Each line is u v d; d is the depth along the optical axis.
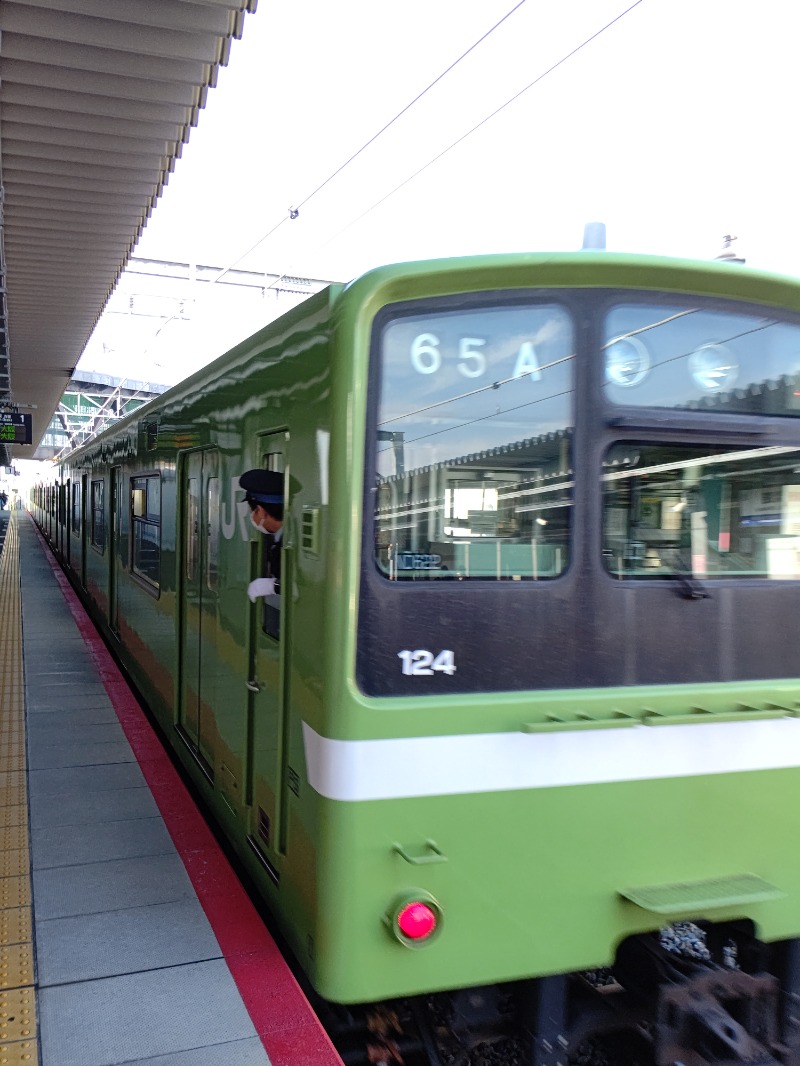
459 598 2.69
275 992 2.96
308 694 2.79
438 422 2.68
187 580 5.16
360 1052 3.06
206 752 4.61
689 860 2.90
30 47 4.70
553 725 2.70
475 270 2.64
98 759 5.62
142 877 3.88
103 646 9.61
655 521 2.90
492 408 2.72
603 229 3.17
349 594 2.58
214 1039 2.69
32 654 9.10
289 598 3.04
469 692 2.70
